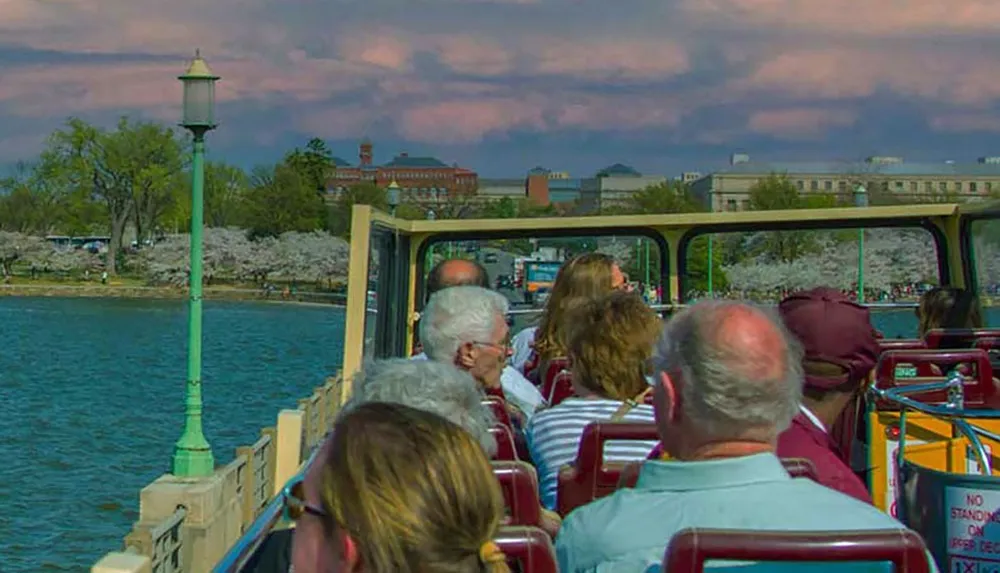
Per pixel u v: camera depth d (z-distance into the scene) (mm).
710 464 3293
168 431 42469
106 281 143875
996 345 6375
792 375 3326
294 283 144750
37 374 62875
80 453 37062
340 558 2369
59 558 24469
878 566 3066
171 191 143000
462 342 5406
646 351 4617
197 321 20016
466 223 8828
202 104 20281
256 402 52281
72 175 140250
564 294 6168
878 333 6527
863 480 5199
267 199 148625
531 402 6105
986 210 7555
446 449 2396
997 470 5023
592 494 4254
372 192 83125
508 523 3707
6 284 142125
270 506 4441
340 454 2398
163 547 12484
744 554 2947
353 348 7117
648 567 3248
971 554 3707
